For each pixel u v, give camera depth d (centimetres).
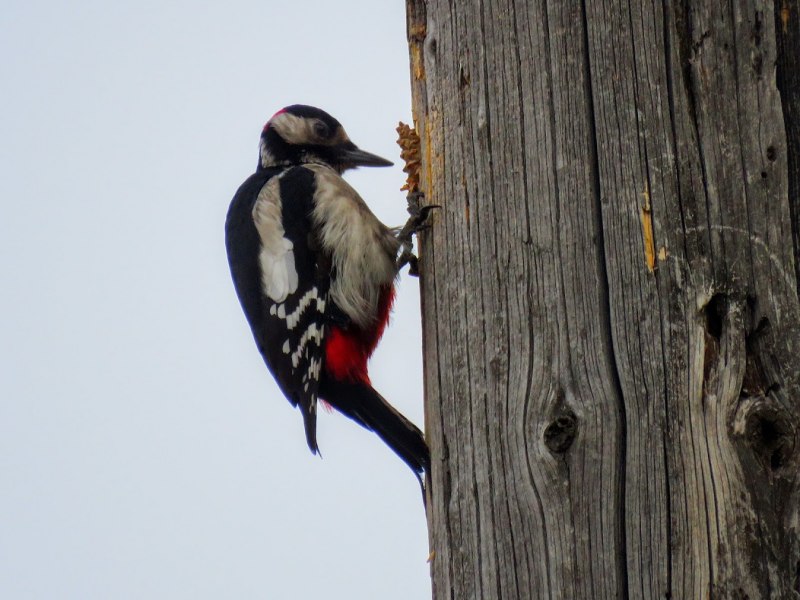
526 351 710
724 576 628
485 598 699
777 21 693
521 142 742
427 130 838
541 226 721
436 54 828
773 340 659
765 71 689
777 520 633
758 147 682
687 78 697
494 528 701
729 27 695
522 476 692
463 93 789
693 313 665
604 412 669
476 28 782
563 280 704
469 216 765
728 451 641
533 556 678
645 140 695
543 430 687
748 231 673
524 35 751
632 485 653
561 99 727
